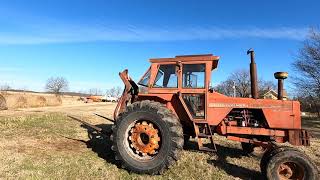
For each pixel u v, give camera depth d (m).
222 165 6.89
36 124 10.80
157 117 6.20
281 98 6.86
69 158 6.80
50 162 6.43
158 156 6.14
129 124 6.45
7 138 8.34
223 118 6.75
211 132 6.70
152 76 7.12
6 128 9.70
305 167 5.50
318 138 12.48
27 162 6.34
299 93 25.66
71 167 6.21
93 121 13.20
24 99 25.20
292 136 6.50
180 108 6.89
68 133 9.52
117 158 6.41
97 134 9.50
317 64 24.47
